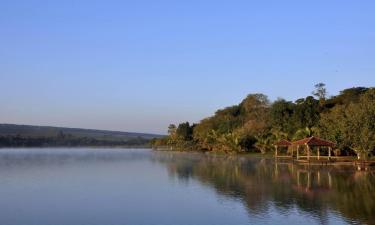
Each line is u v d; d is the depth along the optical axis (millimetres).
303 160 72438
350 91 112688
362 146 58156
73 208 30297
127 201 33031
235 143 112625
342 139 63969
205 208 29328
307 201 31219
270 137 100062
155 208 29781
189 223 25078
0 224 25703
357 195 33594
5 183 46156
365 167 57781
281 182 43250
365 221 24328
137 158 109500
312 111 96625
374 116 58969
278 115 105188
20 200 34125
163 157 114312
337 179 44688
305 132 82000
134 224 25188
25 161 94062
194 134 169500
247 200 32219
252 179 46781
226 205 30281
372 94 66875
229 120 140000
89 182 46844
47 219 26875
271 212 27391
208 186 41375
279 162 74938
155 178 50688
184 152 153625
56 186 43219
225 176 51188
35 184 45094
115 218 26828
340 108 76500
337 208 28266
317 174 50656
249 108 153000
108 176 54000
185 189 39625
